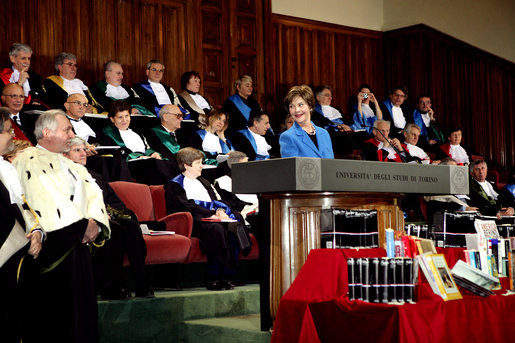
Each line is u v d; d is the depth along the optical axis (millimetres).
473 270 3643
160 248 4738
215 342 4145
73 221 3514
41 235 3412
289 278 3672
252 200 6457
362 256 3465
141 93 8289
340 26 11320
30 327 3523
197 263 5492
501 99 12633
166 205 5562
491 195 8570
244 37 10102
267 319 3834
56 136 3713
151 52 9055
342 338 3199
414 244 3535
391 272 3283
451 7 12078
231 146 8117
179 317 4441
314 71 11000
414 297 3291
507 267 3994
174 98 8508
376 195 3812
